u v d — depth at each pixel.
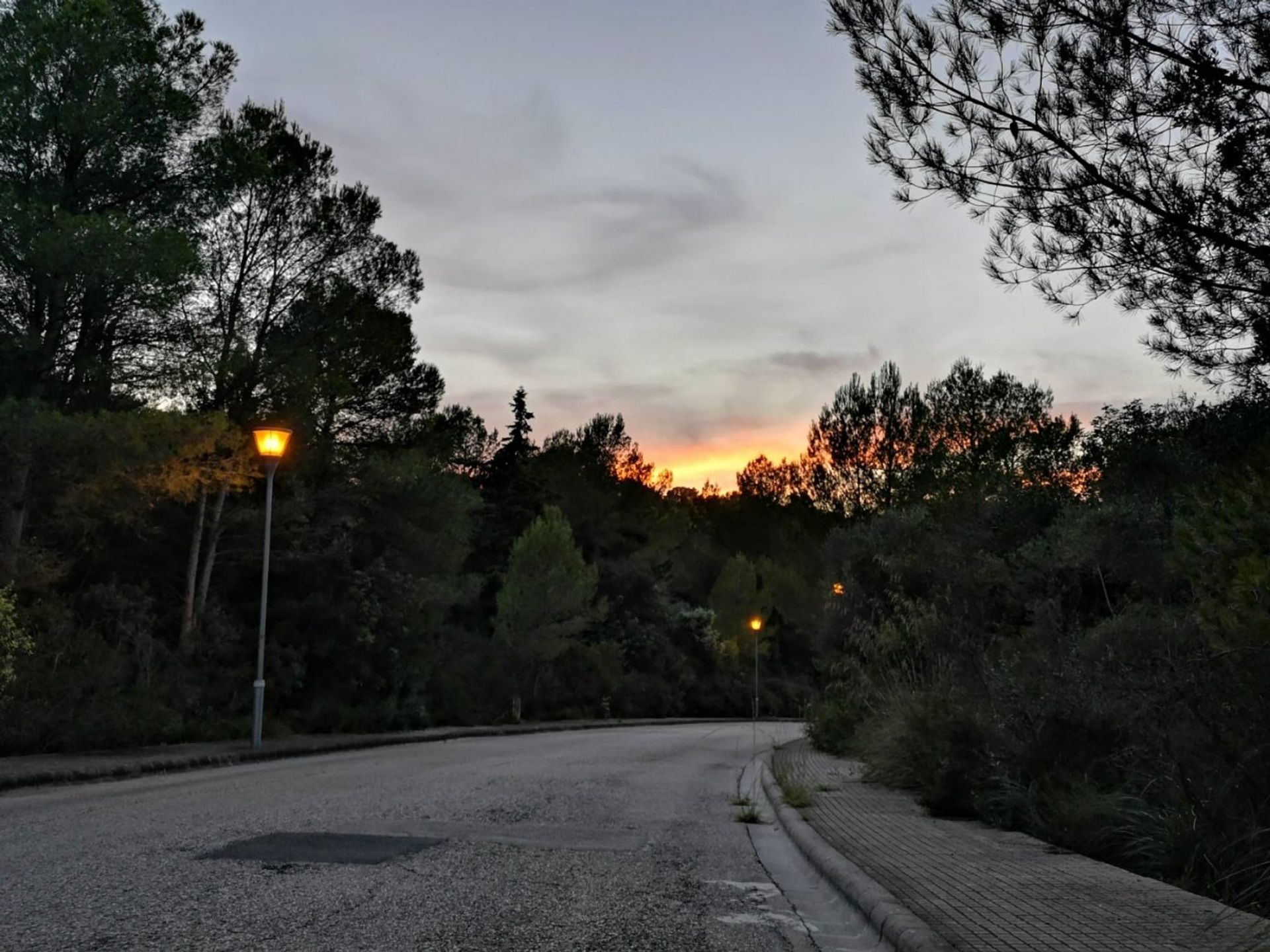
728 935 5.80
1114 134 7.65
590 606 42.09
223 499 24.20
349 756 19.61
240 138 22.02
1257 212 7.41
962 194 8.10
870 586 21.58
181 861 7.44
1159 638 9.68
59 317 19.12
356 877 6.95
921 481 21.70
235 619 25.69
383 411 28.83
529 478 57.03
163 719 19.70
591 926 5.82
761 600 57.19
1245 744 7.40
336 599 27.19
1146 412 14.31
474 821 10.02
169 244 18.06
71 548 21.86
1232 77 7.28
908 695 13.94
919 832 9.25
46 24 18.25
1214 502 6.70
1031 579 14.57
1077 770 9.76
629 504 59.81
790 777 13.93
